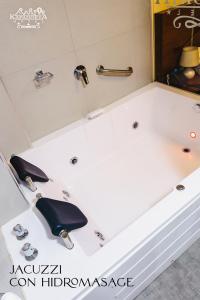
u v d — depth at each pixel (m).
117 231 1.45
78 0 1.32
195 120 1.76
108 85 1.74
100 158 1.90
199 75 1.83
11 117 1.35
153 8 1.60
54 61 1.41
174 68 1.90
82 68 1.50
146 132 2.09
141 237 1.00
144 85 1.97
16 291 0.87
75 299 0.88
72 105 1.64
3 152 1.43
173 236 1.18
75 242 1.03
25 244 1.05
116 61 1.68
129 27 1.61
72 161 1.75
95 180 1.78
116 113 1.82
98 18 1.44
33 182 1.31
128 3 1.51
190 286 1.27
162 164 1.84
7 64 1.26
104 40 1.54
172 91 1.83
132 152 1.96
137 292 1.26
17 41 1.24
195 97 1.72
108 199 1.65
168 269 1.36
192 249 1.42
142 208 1.57
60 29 1.34
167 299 1.25
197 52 1.78
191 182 1.19
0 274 0.88
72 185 1.75
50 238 1.08
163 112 1.97
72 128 1.67
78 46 1.45
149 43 1.78
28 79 1.37
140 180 1.75
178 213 1.09
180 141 1.97
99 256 0.97
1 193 1.08
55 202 1.08
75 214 1.09
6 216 1.17
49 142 1.57
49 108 1.54
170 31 1.68
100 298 1.01
